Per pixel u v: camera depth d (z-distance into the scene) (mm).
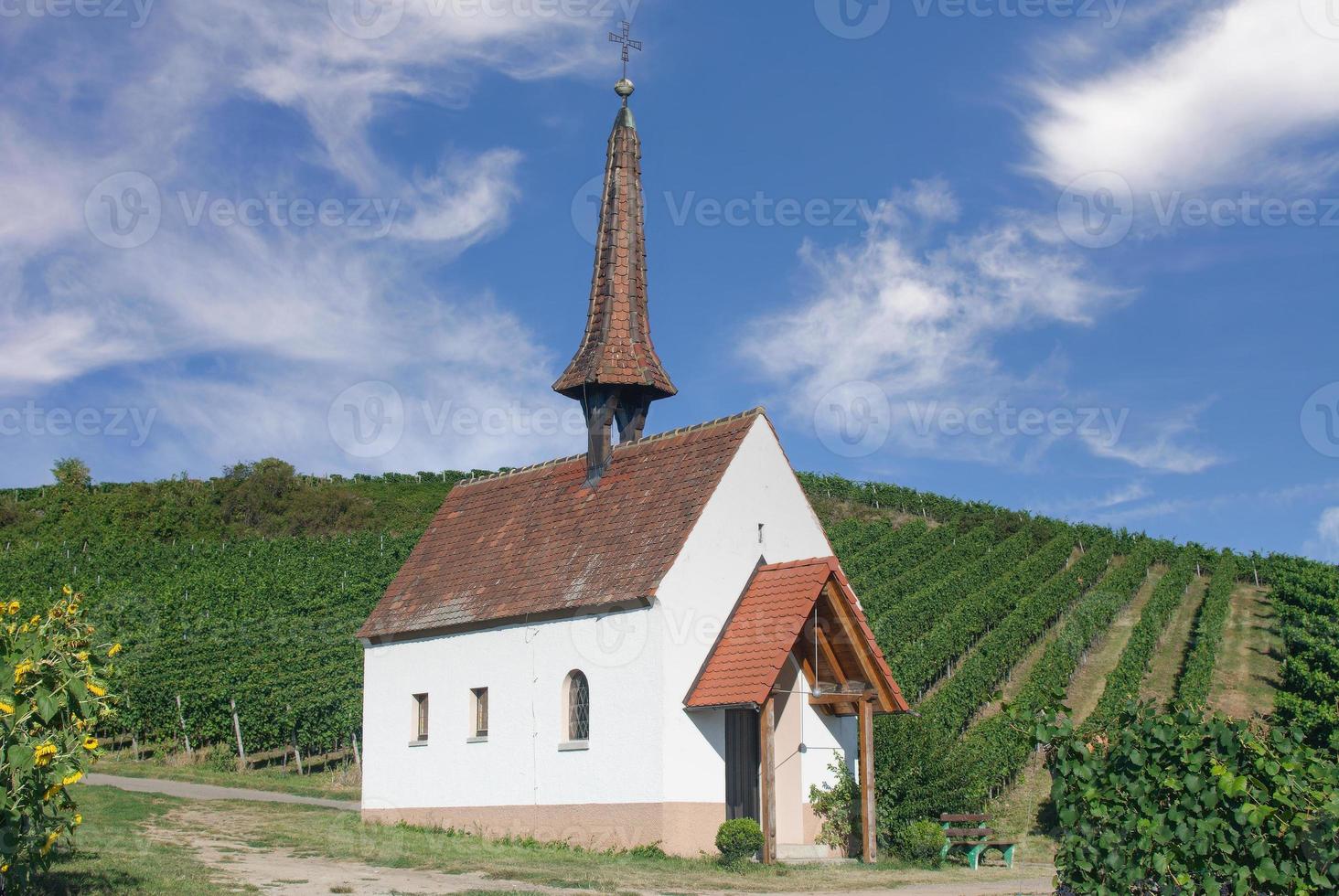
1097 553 71000
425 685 29297
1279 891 9875
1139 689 46219
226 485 94250
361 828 26078
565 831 25375
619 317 29312
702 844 24172
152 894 16125
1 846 11836
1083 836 10703
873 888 20688
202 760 41156
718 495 26016
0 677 12109
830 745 27094
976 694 42844
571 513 28859
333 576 61125
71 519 87938
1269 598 63406
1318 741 35344
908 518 80750
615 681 25016
